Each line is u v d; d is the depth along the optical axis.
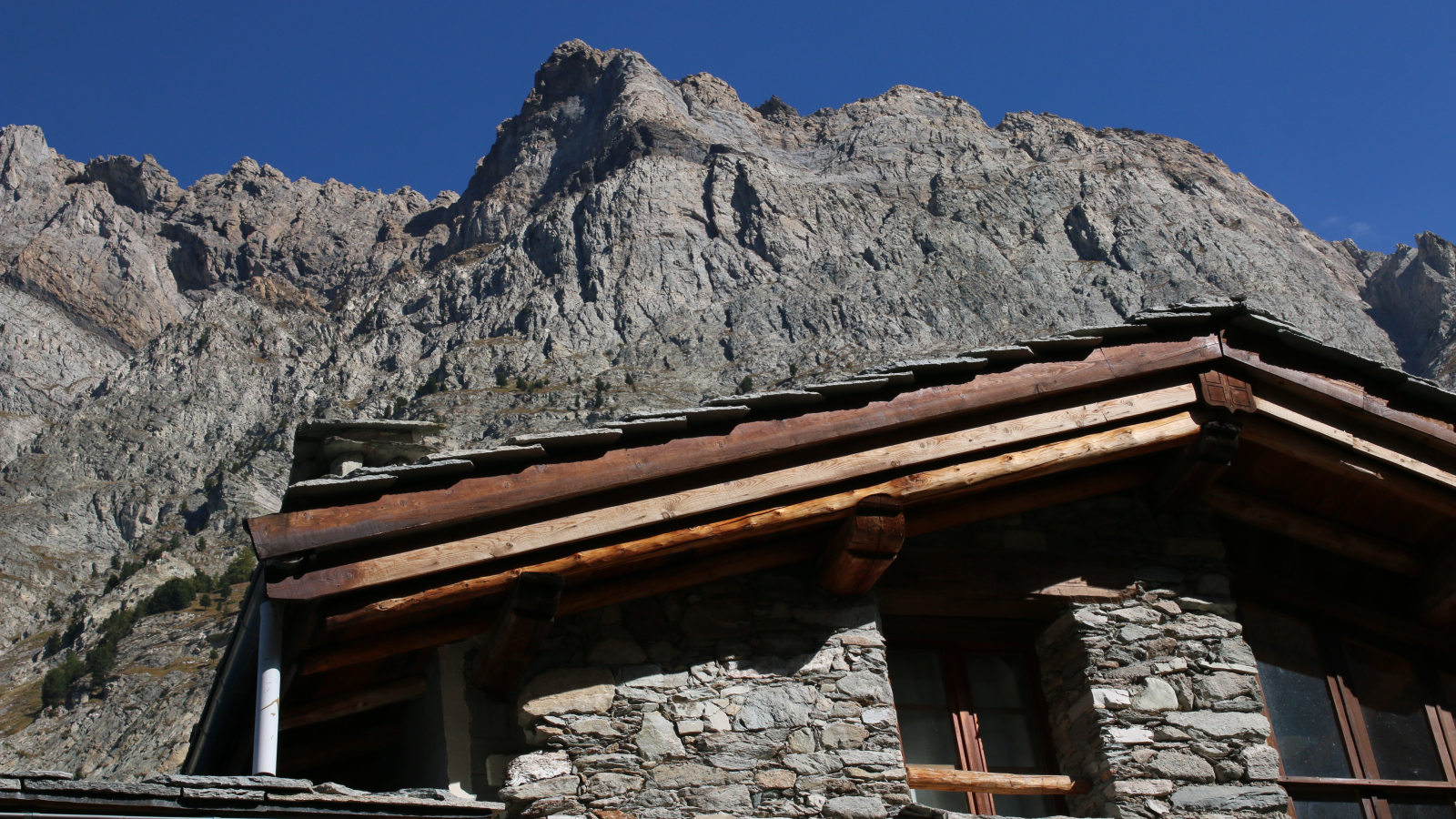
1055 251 161.75
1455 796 7.34
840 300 147.50
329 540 5.12
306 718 6.33
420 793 4.71
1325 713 7.55
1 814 4.01
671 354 142.12
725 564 6.55
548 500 5.62
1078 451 6.96
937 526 7.00
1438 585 7.86
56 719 72.00
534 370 141.00
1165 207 172.12
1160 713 6.82
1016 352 6.86
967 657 7.41
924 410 6.58
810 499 6.34
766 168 178.62
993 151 197.25
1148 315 7.31
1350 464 7.44
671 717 6.10
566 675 6.07
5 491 124.50
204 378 147.88
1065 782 6.63
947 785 6.48
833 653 6.54
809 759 6.14
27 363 165.38
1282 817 6.54
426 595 5.40
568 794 5.73
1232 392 7.31
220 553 108.88
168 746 65.69
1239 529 7.98
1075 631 7.07
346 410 135.50
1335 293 163.12
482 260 173.88
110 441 136.25
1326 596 7.93
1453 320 148.75
